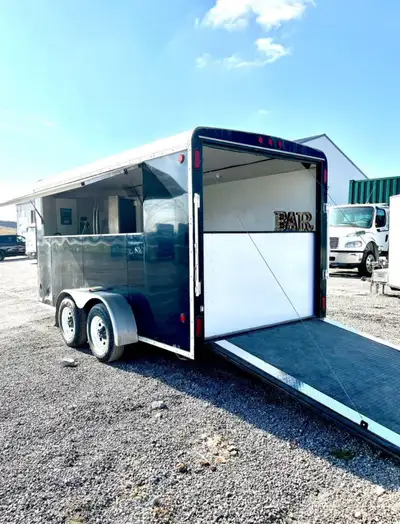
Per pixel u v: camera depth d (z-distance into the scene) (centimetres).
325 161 456
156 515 207
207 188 634
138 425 302
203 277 351
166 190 366
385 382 321
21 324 646
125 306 427
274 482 234
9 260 2266
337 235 1142
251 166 489
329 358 356
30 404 340
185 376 401
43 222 609
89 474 242
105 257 468
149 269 396
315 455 262
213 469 246
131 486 231
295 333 410
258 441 279
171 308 371
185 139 342
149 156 382
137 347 499
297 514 208
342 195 2575
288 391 305
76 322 492
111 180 479
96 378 398
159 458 259
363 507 213
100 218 585
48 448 271
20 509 212
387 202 1412
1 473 244
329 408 282
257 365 334
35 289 1084
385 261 1083
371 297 834
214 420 310
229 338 378
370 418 273
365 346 388
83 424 304
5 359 462
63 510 211
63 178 535
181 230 353
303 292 456
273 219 521
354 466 250
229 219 594
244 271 398
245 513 208
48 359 461
